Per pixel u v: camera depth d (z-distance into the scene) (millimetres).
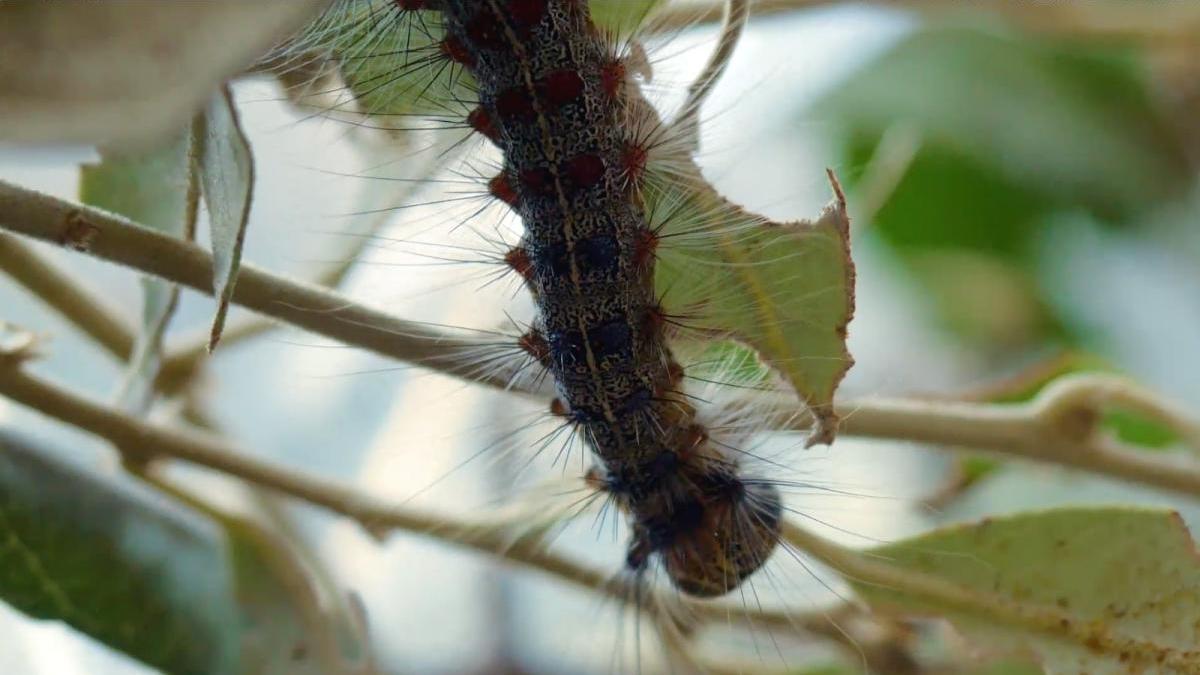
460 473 214
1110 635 191
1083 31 226
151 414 203
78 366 213
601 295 187
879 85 245
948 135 246
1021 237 256
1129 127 250
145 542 193
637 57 187
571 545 204
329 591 200
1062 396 196
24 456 191
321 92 183
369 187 189
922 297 263
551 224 185
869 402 194
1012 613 192
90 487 193
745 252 183
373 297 197
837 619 199
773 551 194
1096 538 191
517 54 182
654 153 188
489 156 191
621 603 199
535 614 246
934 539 193
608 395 190
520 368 192
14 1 154
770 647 211
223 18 154
